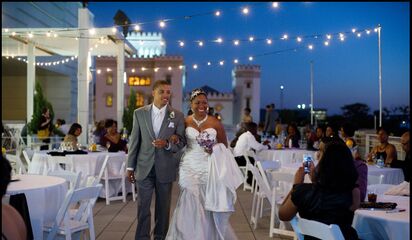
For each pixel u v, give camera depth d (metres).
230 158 4.93
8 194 4.25
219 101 38.59
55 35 12.27
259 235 6.14
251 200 8.70
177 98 32.34
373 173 6.73
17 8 20.89
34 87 14.17
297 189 3.56
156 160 4.95
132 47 15.38
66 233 4.41
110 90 33.50
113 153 8.81
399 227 3.53
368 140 10.83
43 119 13.17
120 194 9.02
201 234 4.81
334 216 3.43
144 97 32.81
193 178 4.93
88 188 4.43
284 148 11.02
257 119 39.00
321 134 10.30
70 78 26.25
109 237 5.90
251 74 38.88
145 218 4.99
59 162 7.85
